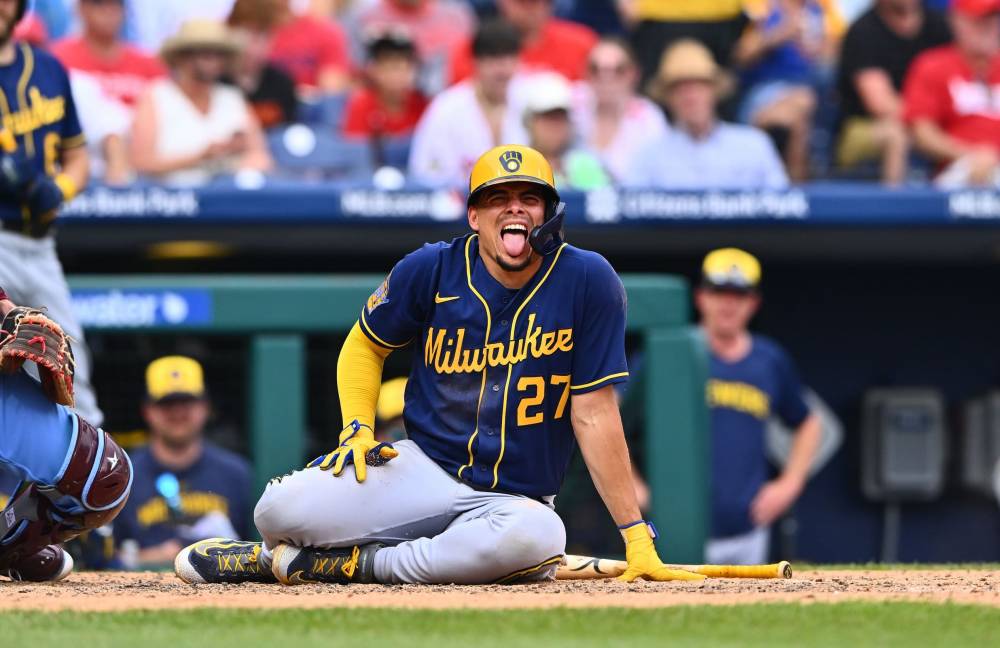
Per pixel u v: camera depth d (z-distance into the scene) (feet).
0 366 49.70
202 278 92.07
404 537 51.90
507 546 50.24
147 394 92.43
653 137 121.49
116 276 113.29
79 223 106.93
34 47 70.59
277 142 117.50
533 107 114.21
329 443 94.63
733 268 105.29
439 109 116.47
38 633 39.60
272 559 52.60
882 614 43.75
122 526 89.61
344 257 116.98
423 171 116.37
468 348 51.72
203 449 91.71
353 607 44.19
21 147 68.95
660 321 92.53
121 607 44.70
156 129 112.47
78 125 72.69
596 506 92.38
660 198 111.86
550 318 51.26
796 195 112.78
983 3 121.29
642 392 93.61
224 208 107.34
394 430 86.58
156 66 118.32
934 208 113.60
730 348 106.52
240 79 118.73
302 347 91.86
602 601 45.88
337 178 117.91
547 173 50.26
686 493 92.22
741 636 40.11
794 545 123.24
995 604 46.19
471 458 51.75
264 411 91.50
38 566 54.75
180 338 95.25
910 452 122.93
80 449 51.37
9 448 50.47
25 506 52.65
